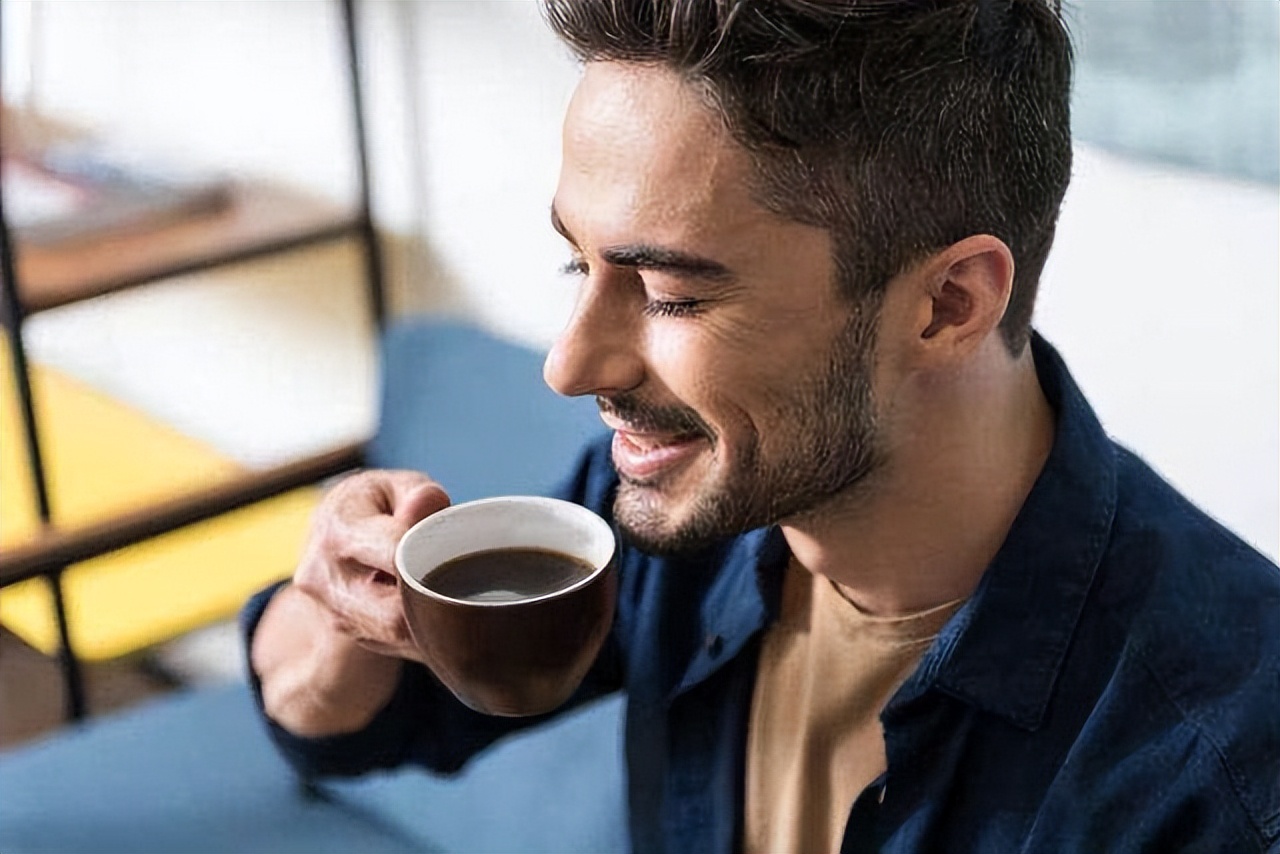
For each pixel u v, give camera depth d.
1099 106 1.47
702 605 1.14
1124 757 0.92
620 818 1.57
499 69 1.95
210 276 2.59
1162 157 1.44
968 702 0.96
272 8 2.26
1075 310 1.57
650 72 0.83
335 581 1.06
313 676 1.15
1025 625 0.95
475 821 1.63
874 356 0.88
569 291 1.96
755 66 0.80
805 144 0.82
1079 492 0.96
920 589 0.98
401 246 2.22
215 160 2.46
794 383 0.87
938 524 0.95
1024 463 0.97
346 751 1.18
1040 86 0.88
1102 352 1.56
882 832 1.00
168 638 2.06
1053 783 0.93
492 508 0.96
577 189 0.86
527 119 1.94
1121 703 0.93
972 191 0.86
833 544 0.97
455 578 0.94
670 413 0.89
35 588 2.12
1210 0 1.36
